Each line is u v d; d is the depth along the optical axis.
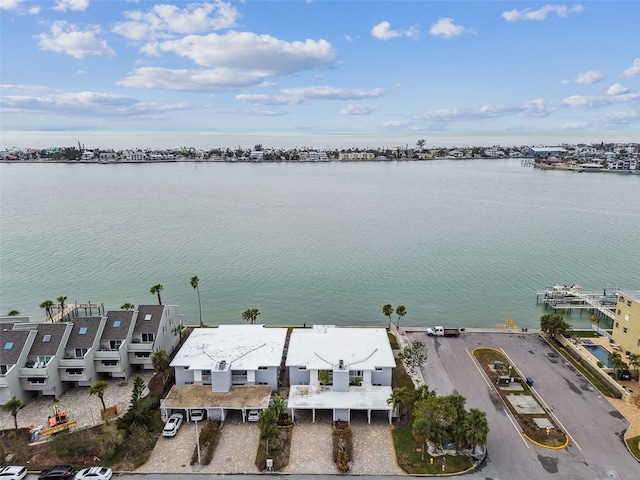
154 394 58.03
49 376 56.06
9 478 42.56
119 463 45.47
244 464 45.44
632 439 48.72
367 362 56.50
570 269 121.00
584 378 61.69
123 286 108.38
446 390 58.69
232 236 159.38
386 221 187.38
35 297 101.88
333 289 105.75
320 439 49.09
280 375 61.78
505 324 85.19
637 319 65.06
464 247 143.62
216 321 88.81
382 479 43.09
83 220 188.38
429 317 90.69
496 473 43.81
